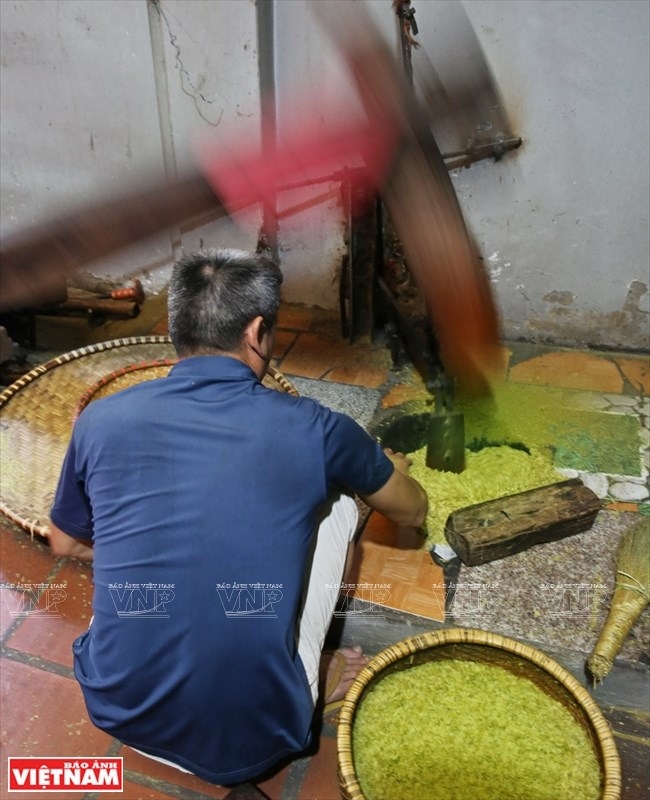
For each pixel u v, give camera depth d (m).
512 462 2.18
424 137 1.93
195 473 1.24
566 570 1.90
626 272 2.52
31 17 2.47
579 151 2.29
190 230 2.63
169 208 2.46
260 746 1.36
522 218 2.48
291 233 2.73
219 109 2.45
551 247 2.53
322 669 1.65
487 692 1.50
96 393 2.13
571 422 2.40
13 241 2.45
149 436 1.26
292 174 2.46
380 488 1.50
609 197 2.36
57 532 1.56
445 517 2.04
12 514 1.84
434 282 2.11
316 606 1.48
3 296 2.43
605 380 2.60
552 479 2.15
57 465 2.02
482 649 1.49
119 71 2.50
